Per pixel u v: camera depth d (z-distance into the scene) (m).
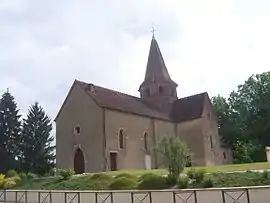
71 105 41.06
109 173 27.39
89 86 40.91
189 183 21.02
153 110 46.53
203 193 17.55
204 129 46.41
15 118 52.78
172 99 52.41
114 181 24.05
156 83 51.81
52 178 29.78
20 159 50.50
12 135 51.84
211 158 46.84
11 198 26.22
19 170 48.84
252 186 17.66
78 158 39.31
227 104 66.38
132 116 41.34
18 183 30.67
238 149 56.41
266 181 18.95
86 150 38.41
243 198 16.55
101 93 41.50
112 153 37.75
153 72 52.72
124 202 19.73
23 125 52.78
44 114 53.88
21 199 25.34
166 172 25.09
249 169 23.94
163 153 22.95
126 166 38.72
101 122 37.69
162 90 51.81
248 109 62.50
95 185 24.78
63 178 28.52
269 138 58.94
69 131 40.53
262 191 16.42
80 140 39.25
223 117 65.38
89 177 26.81
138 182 23.31
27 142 51.25
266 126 59.16
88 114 39.16
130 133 40.38
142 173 26.09
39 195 24.05
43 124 53.00
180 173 22.12
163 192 18.61
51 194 23.22
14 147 51.16
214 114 51.25
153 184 21.89
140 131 41.81
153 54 53.84
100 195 20.75
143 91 52.50
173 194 18.19
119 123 39.34
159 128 44.78
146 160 41.31
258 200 16.38
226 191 17.00
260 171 21.25
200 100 49.44
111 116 38.56
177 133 47.72
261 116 60.50
